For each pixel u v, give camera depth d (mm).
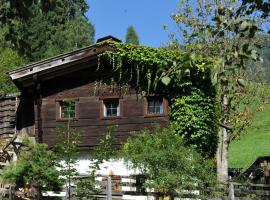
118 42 19125
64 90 19656
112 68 19203
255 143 44312
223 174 20438
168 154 14555
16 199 14031
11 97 21344
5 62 32750
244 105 22141
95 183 14484
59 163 13078
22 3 7270
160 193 14547
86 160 18938
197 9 21938
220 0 19438
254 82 21906
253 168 25703
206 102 18219
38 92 19438
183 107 18203
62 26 55375
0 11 7316
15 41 7777
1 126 21391
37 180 13156
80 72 19578
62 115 19594
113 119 19062
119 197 15398
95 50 18875
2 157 18078
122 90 19094
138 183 14891
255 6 5914
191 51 4676
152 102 18828
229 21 5023
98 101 19297
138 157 14836
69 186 12602
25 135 20547
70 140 14438
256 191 13812
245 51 4742
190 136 18109
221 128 20641
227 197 14078
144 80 18844
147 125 18656
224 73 4750
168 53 18438
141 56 18531
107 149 13023
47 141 19422
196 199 14172
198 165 14789
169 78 4695
